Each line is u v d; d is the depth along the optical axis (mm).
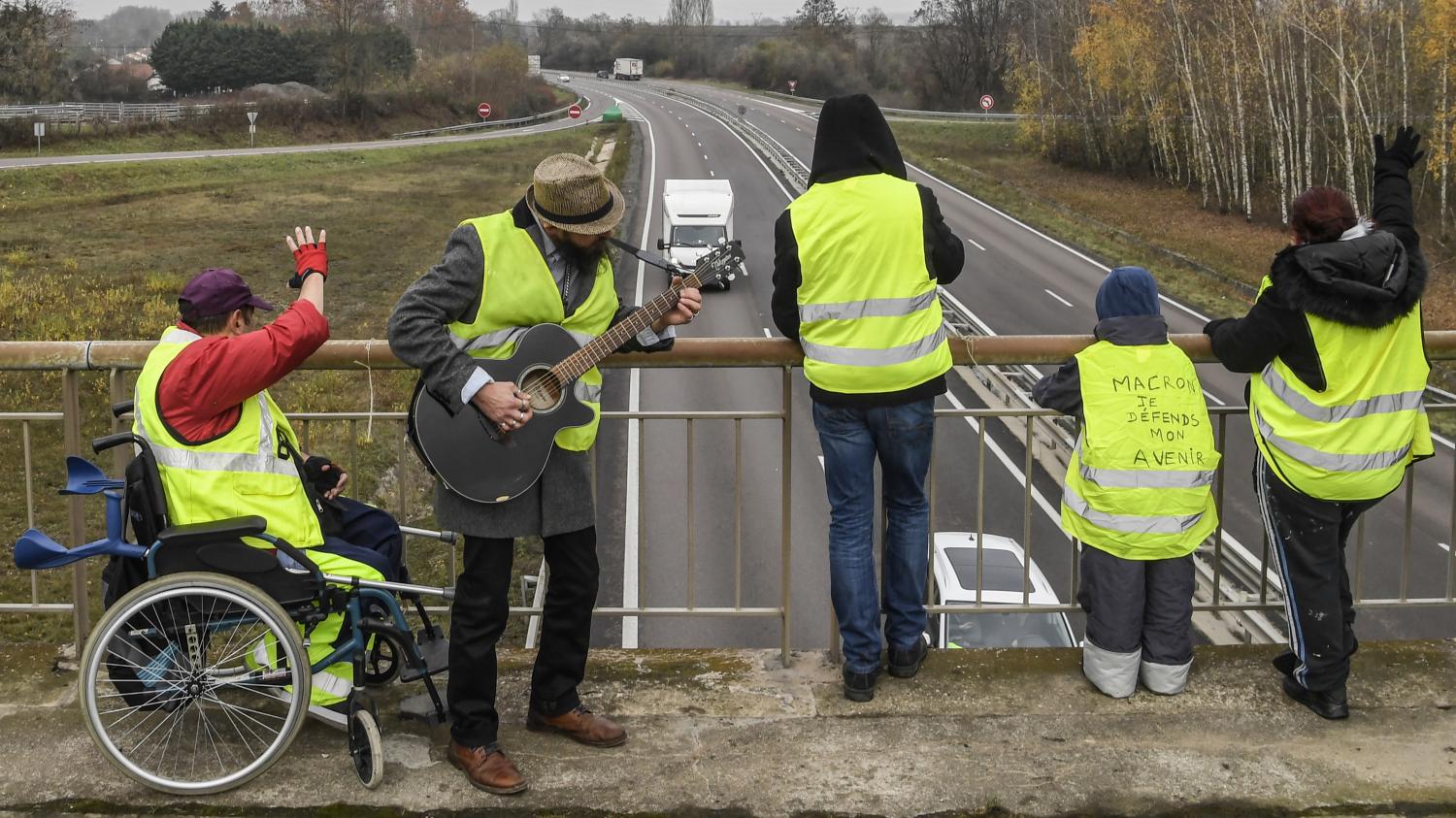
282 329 3215
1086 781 3369
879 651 3838
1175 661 3834
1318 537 3611
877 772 3420
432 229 39969
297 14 114875
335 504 3693
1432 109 43938
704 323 25797
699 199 30297
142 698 3402
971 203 47406
